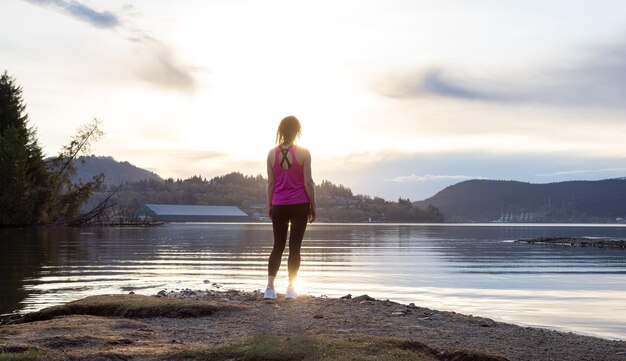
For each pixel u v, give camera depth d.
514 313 8.93
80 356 4.46
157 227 86.50
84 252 23.88
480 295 11.23
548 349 5.36
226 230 74.62
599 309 9.41
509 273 16.53
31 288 11.32
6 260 18.86
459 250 30.36
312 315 6.71
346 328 5.95
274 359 4.30
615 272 17.16
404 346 4.71
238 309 7.04
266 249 28.33
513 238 52.47
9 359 4.33
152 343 5.07
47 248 26.44
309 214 8.02
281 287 11.98
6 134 63.97
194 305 6.86
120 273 14.71
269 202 8.00
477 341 5.57
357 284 13.02
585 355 5.18
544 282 13.98
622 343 5.85
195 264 18.20
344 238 49.12
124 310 6.86
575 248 33.91
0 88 72.31
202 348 4.64
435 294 11.34
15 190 62.59
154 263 18.33
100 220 83.81
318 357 4.25
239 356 4.40
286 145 7.86
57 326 5.72
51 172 73.06
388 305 7.66
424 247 33.41
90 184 75.75
